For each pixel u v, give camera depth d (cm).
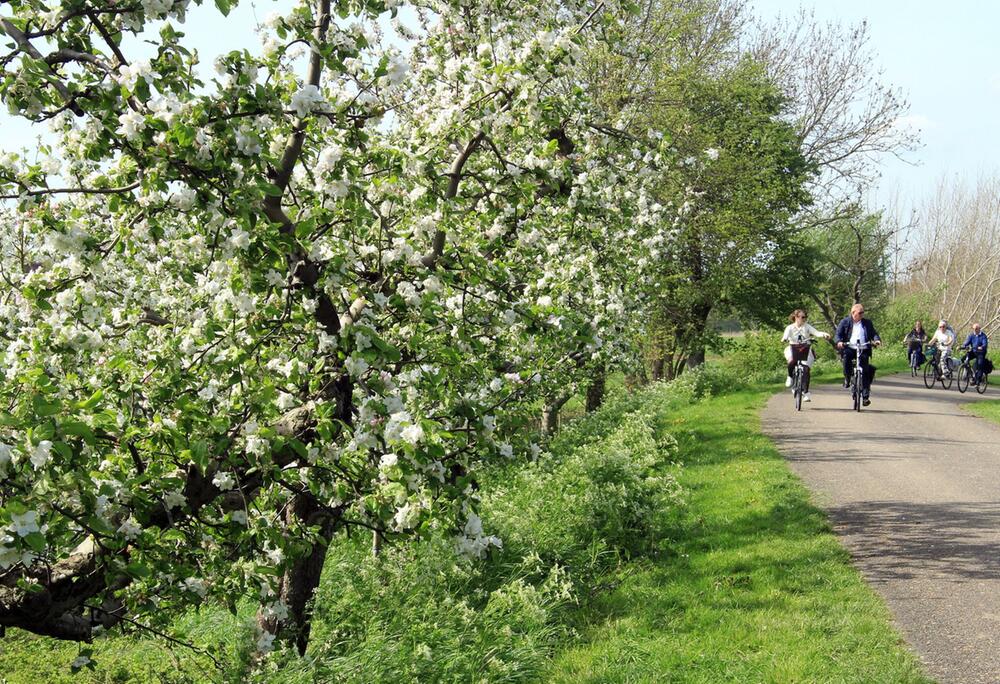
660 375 3128
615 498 1044
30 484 375
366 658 687
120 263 664
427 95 838
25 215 521
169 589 485
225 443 456
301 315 534
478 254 670
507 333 770
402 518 495
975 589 755
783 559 883
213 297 601
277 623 666
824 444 1492
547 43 652
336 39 526
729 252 2605
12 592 441
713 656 676
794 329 1973
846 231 4531
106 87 422
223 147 432
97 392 417
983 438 1552
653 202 1304
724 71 2616
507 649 736
